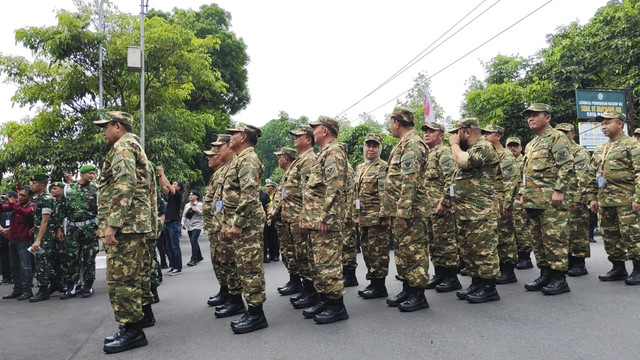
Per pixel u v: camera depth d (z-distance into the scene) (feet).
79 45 42.11
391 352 10.77
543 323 12.31
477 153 14.74
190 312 16.72
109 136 13.37
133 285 12.36
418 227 14.40
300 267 17.16
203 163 68.69
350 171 21.40
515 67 66.69
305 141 17.74
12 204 21.42
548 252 15.76
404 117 15.26
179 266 27.32
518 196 21.38
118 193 12.07
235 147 14.67
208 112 68.85
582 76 55.42
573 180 19.49
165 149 44.78
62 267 21.36
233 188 14.42
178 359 11.28
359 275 22.71
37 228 20.62
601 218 18.04
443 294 16.98
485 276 14.87
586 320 12.35
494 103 56.08
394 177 15.25
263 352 11.37
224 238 15.60
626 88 47.32
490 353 10.30
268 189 33.81
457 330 12.14
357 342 11.68
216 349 11.91
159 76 49.21
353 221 20.22
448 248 17.76
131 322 12.37
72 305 19.08
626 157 17.30
